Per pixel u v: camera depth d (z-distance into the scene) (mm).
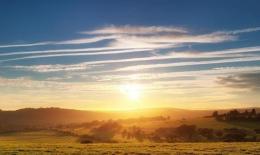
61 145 85688
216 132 195625
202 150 66562
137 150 67125
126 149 70125
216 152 62125
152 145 83562
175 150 66688
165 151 64312
